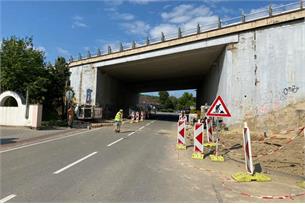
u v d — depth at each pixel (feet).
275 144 51.31
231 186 24.97
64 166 29.86
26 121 76.95
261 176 27.78
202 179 27.07
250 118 72.43
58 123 94.07
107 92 149.79
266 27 72.18
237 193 22.79
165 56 108.68
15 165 29.68
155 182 24.79
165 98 434.71
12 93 79.66
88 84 135.85
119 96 180.55
